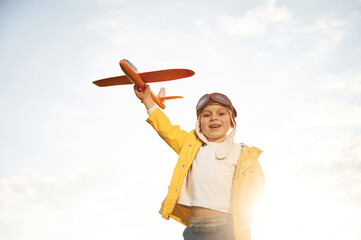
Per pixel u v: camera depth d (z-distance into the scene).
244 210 2.03
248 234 2.00
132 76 2.19
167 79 2.24
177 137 2.31
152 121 2.29
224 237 1.99
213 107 2.28
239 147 2.25
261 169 2.17
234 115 2.39
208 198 2.07
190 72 2.13
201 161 2.19
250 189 2.13
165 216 2.13
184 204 2.15
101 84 2.46
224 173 2.13
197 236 2.03
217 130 2.26
